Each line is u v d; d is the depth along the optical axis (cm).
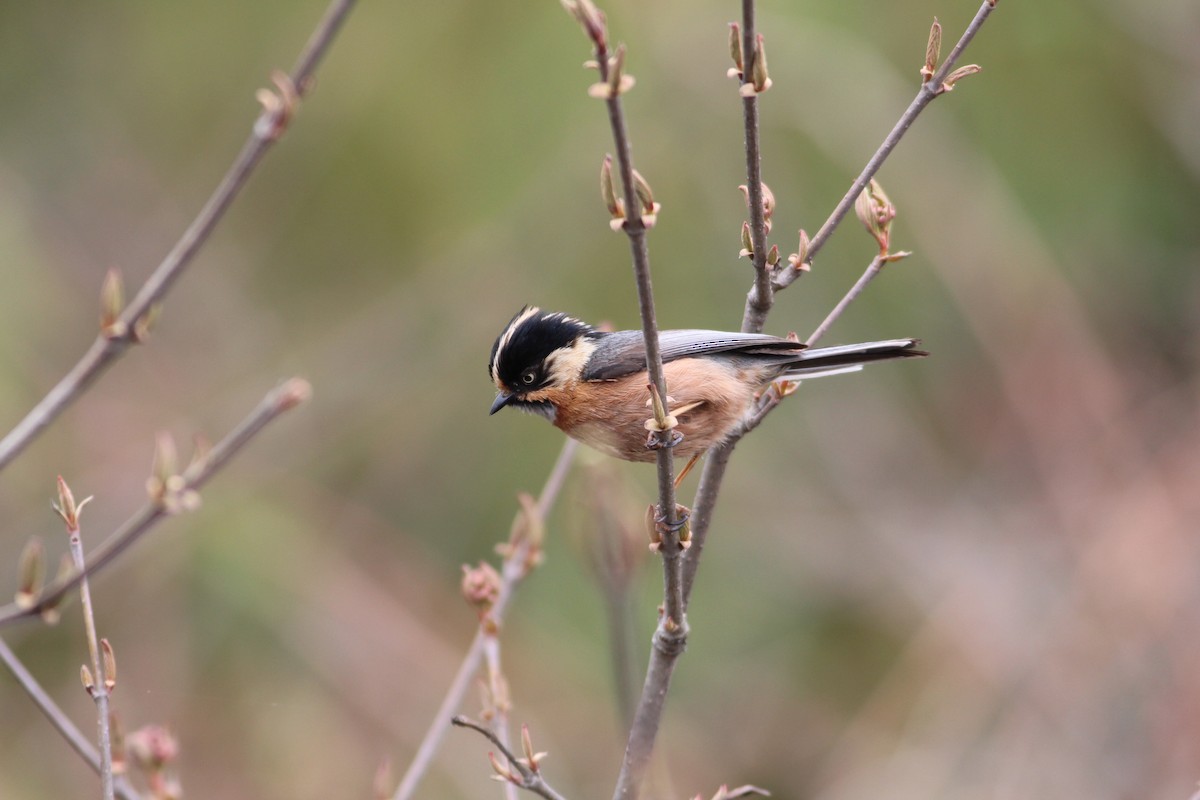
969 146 1550
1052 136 1574
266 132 570
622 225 530
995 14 1545
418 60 1519
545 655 1398
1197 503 1426
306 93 570
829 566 1503
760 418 730
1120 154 1595
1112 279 1616
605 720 1352
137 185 1595
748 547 1513
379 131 1523
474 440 1526
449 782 1293
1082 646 1359
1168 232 1605
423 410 1534
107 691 564
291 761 1274
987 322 1513
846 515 1526
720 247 1505
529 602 1441
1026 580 1438
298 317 1573
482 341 1544
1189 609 1358
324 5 1559
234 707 1285
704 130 1509
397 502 1509
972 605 1421
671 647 626
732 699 1426
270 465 1470
